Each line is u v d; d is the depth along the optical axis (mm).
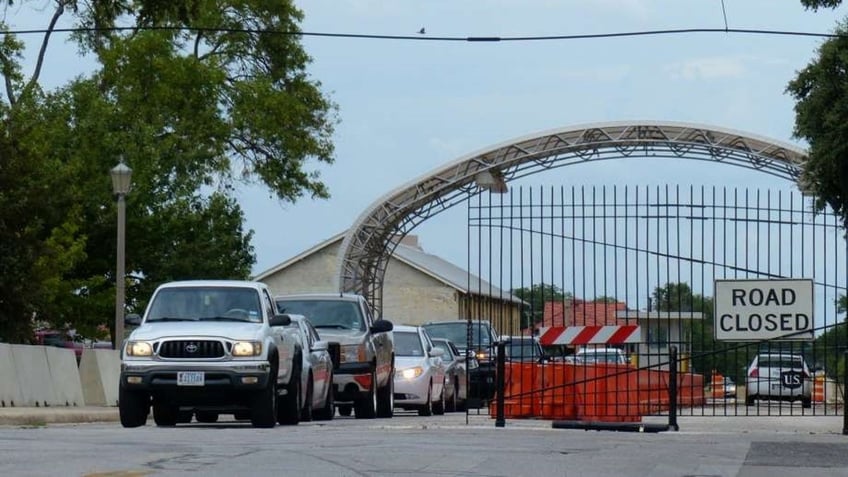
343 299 77125
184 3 67125
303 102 165875
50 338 162500
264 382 56188
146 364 56031
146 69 148875
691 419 72688
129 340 56781
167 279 138250
